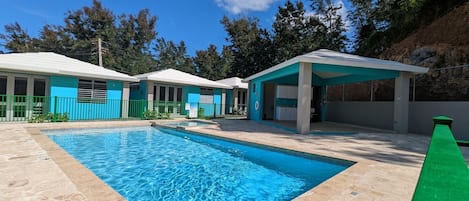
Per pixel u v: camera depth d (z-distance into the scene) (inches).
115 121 505.7
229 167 222.7
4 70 450.6
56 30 1491.1
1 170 153.9
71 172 151.2
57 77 502.3
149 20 1761.8
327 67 373.1
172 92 717.3
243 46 1475.1
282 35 1213.7
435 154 49.5
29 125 391.9
